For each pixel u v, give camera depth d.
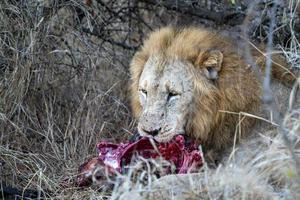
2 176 10.59
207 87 9.55
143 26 13.90
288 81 9.98
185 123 9.58
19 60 11.61
